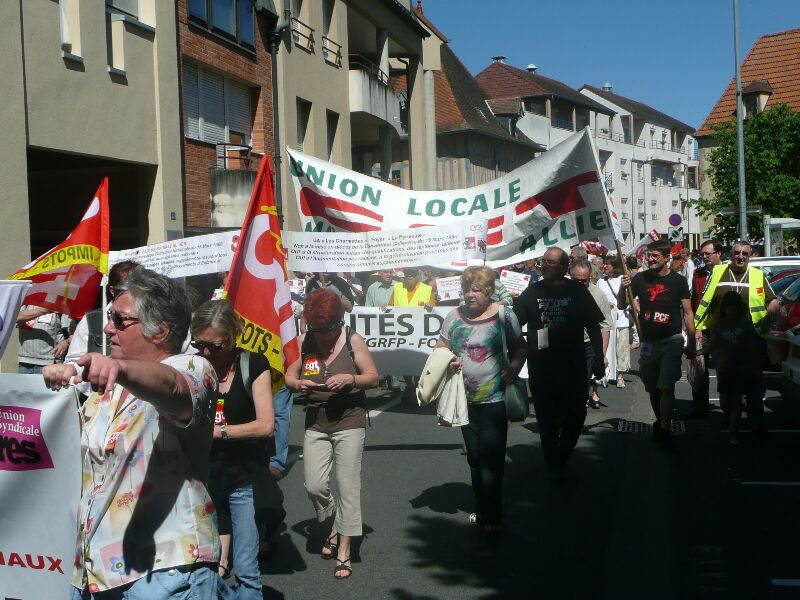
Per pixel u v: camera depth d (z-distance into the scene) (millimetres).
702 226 97312
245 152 20531
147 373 2777
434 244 9125
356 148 37406
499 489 6746
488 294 6824
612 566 6020
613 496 7879
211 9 19234
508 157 57500
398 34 31875
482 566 6070
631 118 84125
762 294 10203
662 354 9773
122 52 15602
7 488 3518
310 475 6016
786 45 60812
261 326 5547
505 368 6801
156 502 3207
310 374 5980
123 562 3170
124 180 16922
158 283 3281
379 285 14500
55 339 7996
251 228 5582
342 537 5949
